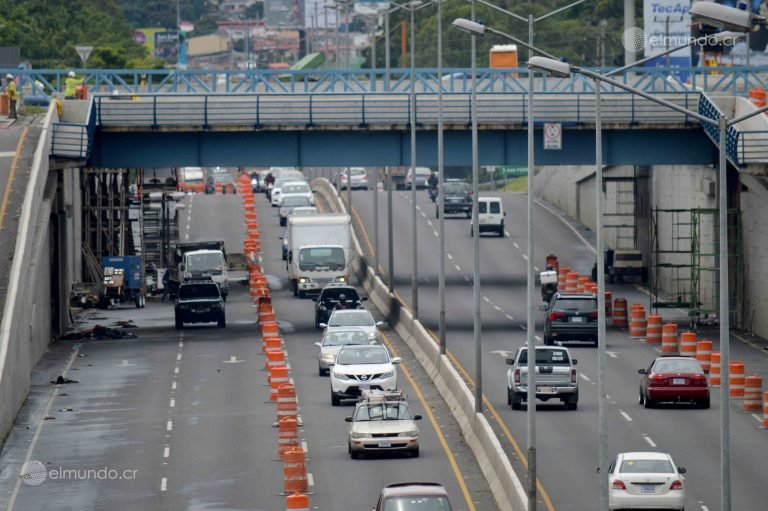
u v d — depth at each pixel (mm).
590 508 110375
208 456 138375
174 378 183250
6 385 150000
